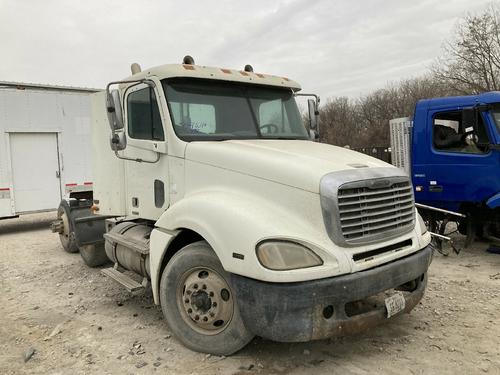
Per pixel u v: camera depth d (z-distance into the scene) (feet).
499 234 24.61
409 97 140.26
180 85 15.90
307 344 13.84
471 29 84.53
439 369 12.21
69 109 40.16
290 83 18.54
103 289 20.48
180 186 15.19
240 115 16.83
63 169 40.01
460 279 20.43
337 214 11.51
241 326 12.58
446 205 25.67
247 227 11.62
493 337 14.15
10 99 37.04
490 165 23.48
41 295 19.99
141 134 16.92
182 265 13.51
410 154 27.50
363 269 11.66
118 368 12.84
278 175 12.43
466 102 24.44
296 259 11.12
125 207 19.02
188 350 13.65
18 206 37.83
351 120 160.97
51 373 12.73
